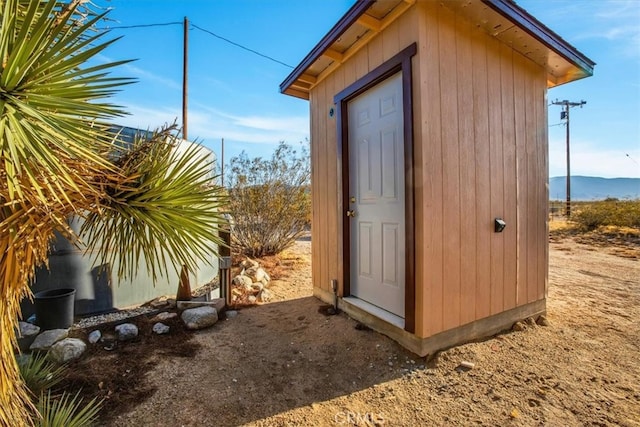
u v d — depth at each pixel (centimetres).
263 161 605
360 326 277
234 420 163
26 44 68
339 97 312
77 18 106
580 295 369
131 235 111
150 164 109
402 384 195
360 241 302
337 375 206
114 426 157
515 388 186
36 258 93
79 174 90
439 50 225
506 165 269
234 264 521
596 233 905
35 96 69
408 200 226
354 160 308
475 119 247
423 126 216
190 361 221
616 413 163
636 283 424
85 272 290
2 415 100
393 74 254
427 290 220
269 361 223
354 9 237
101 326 257
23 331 225
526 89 285
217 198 130
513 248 274
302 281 453
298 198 619
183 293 307
